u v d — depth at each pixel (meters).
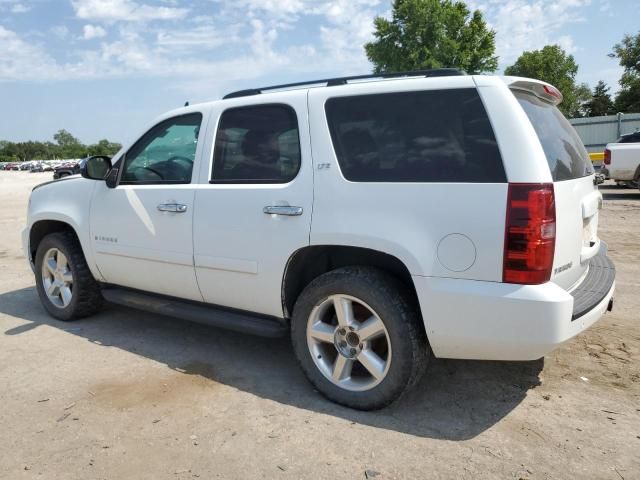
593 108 75.94
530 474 2.67
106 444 3.00
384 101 3.22
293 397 3.53
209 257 3.83
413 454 2.85
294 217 3.40
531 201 2.72
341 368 3.35
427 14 34.16
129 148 4.47
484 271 2.82
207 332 4.80
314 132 3.41
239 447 2.95
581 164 3.52
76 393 3.61
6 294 6.18
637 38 49.97
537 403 3.37
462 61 35.03
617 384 3.60
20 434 3.11
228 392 3.61
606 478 2.63
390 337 3.10
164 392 3.61
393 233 3.03
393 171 3.11
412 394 3.52
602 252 4.15
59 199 4.97
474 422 3.17
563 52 59.00
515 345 2.80
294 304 3.62
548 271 2.78
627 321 4.75
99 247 4.60
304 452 2.89
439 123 3.03
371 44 36.44
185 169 4.08
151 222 4.16
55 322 5.12
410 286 3.28
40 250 5.15
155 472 2.74
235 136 3.82
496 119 2.87
